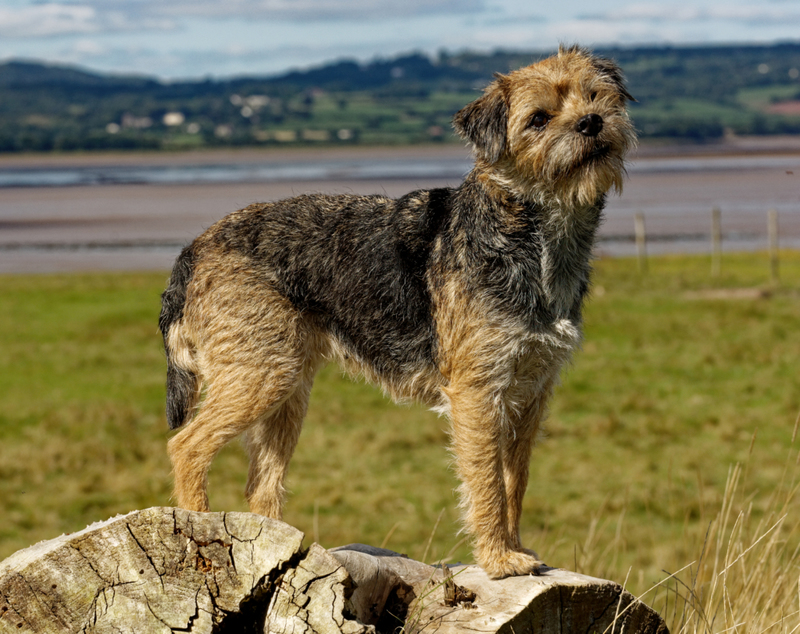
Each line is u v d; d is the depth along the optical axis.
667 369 16.23
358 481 11.22
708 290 23.84
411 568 3.59
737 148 157.25
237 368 4.21
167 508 2.96
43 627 2.82
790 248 36.22
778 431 12.52
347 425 13.75
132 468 11.58
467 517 3.87
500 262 3.95
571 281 4.12
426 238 4.17
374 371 4.36
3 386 15.46
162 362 17.22
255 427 4.59
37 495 10.52
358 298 4.25
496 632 3.06
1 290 25.27
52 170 124.69
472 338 3.93
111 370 16.67
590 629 3.41
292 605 2.84
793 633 3.81
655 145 171.00
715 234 27.16
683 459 11.52
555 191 3.98
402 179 76.88
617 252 35.50
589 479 10.95
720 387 15.00
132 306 22.70
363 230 4.30
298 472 11.61
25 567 2.85
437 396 4.31
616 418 13.21
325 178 82.69
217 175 99.12
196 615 2.86
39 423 13.33
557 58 4.27
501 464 4.02
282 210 4.44
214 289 4.30
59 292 24.94
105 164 143.62
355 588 2.98
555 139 3.92
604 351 17.64
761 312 20.61
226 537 2.93
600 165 3.96
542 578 3.50
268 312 4.23
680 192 68.56
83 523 9.73
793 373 15.65
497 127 4.02
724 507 5.16
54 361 17.22
